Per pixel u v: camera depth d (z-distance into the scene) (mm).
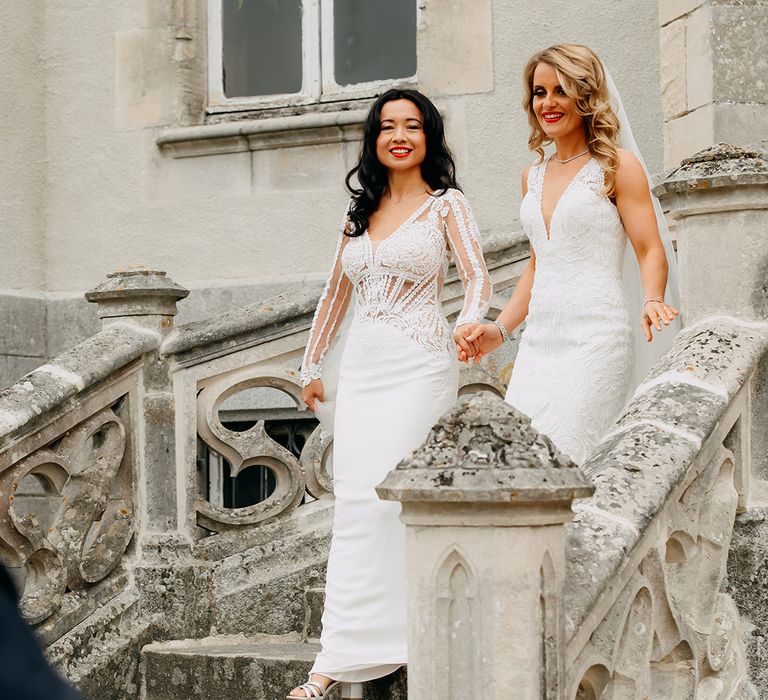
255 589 5098
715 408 3418
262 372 5234
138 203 7363
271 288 7023
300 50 7402
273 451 5242
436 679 2504
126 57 7398
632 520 2918
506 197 6707
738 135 5363
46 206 7453
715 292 3891
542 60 4031
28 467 4828
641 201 3969
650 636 3066
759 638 3697
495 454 2484
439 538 2508
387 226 4188
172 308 5328
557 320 4012
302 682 4488
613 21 6527
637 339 4121
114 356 5086
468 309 4055
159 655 4934
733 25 5387
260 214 7113
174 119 7305
